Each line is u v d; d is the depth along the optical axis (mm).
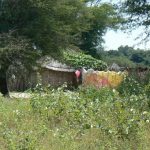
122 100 13133
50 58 29500
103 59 68750
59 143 8688
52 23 27938
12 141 8383
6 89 28234
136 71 28016
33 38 27844
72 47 30188
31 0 27141
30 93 15836
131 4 28688
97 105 12445
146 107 13398
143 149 8633
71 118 11375
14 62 27750
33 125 10547
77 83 42719
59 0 27984
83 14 30078
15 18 27906
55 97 13086
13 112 12180
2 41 27109
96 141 8977
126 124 9758
